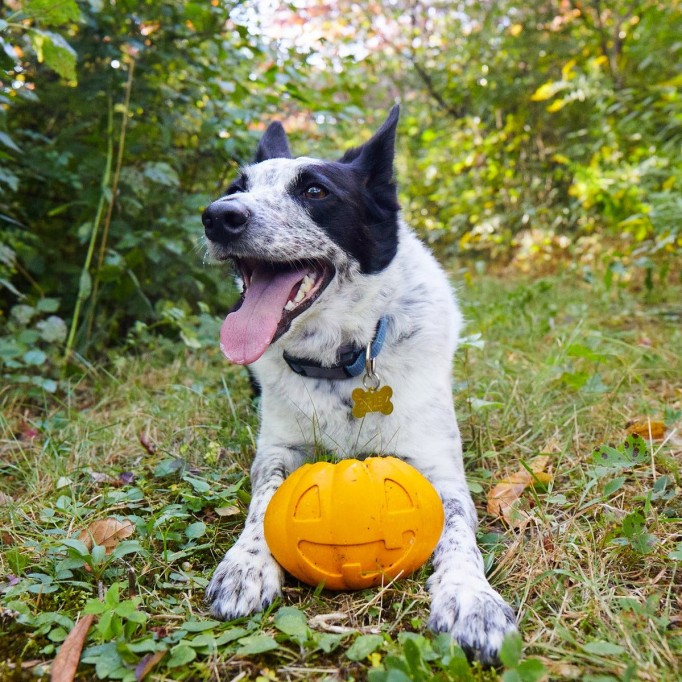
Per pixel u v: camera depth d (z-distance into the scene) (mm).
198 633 446
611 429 747
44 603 478
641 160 1702
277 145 812
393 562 482
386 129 691
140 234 1064
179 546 557
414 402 623
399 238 690
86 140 1040
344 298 630
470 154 2100
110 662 411
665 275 1312
